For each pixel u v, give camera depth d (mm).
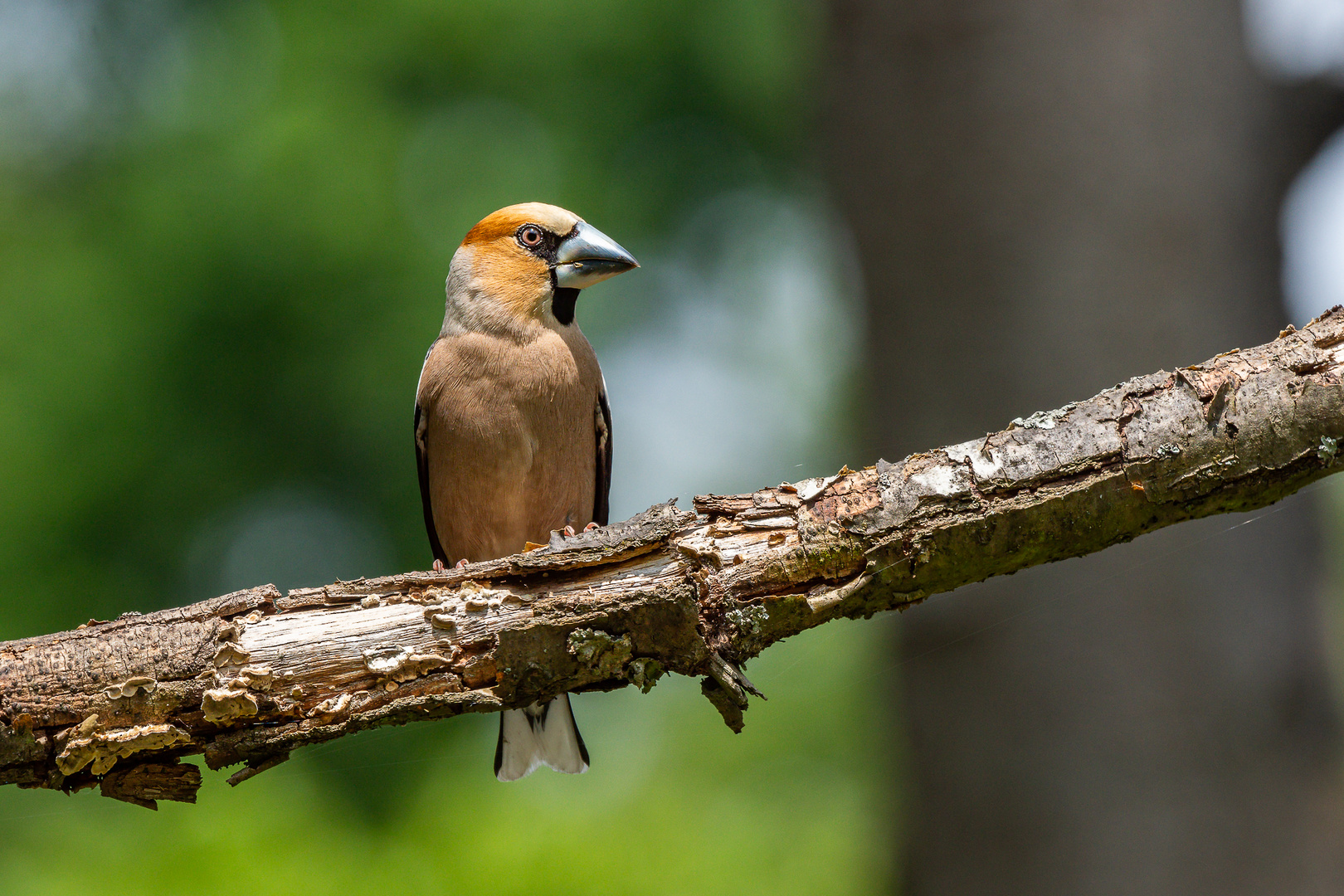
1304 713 9195
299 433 22141
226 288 21453
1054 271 9352
